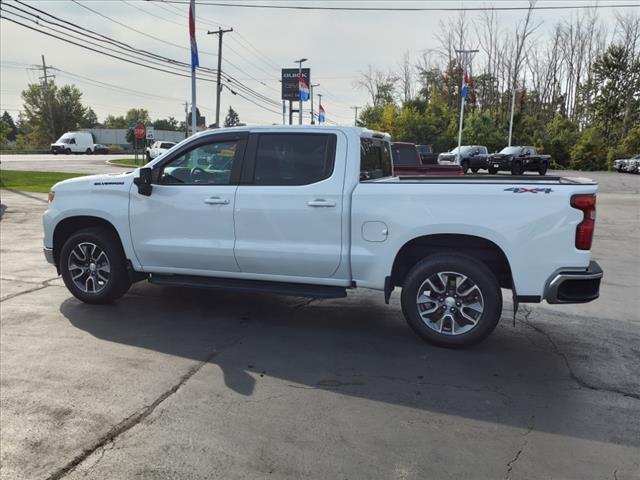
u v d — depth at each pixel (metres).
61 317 5.62
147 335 5.12
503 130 52.59
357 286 5.03
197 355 4.64
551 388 4.07
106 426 3.40
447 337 4.84
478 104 64.94
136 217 5.63
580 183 4.53
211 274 5.51
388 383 4.12
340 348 4.88
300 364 4.48
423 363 4.54
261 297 6.59
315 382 4.13
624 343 5.11
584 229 4.46
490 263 5.00
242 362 4.51
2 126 56.28
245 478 2.88
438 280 4.86
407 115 52.97
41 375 4.16
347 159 5.00
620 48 56.81
